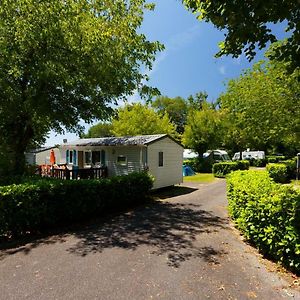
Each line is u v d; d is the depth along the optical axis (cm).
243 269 464
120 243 603
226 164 2252
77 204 777
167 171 1569
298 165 1980
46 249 561
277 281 419
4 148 1186
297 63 423
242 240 626
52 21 838
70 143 1873
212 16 416
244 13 384
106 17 1030
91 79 1022
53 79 947
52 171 1669
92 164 1708
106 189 902
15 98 981
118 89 1178
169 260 504
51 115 1079
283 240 451
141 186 1102
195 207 1036
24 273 445
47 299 365
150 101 1280
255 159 3691
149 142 1395
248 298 369
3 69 916
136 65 1202
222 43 471
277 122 1358
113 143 1531
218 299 367
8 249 559
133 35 1061
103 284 407
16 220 629
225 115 2683
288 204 454
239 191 672
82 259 507
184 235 667
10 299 365
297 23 393
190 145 2880
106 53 976
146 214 909
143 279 425
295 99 1282
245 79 1658
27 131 1179
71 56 928
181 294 379
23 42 842
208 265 482
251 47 434
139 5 1084
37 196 669
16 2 827
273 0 360
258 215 524
